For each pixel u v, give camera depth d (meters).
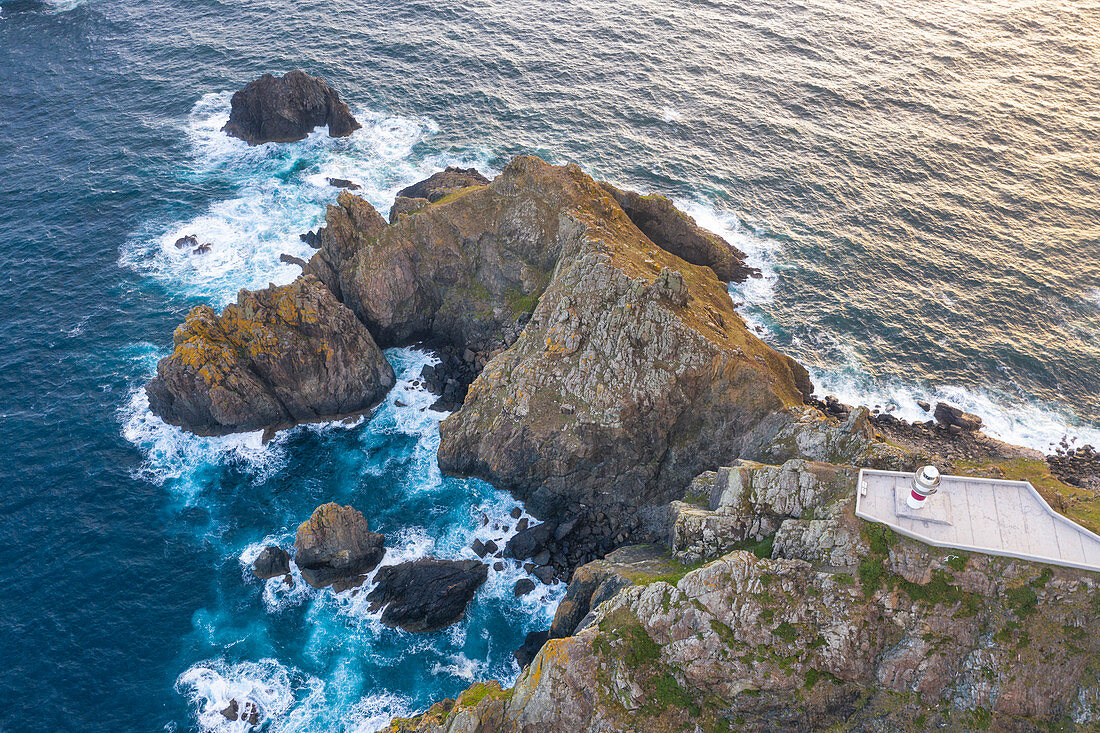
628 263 71.94
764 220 98.50
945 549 48.94
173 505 68.25
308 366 74.19
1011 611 46.69
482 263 82.38
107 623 59.50
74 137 106.62
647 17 136.75
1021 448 73.44
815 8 142.75
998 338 85.12
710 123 113.81
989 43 134.75
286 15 133.12
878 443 57.75
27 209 94.81
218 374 70.81
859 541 49.94
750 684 47.38
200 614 61.00
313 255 88.62
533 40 129.12
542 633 60.94
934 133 113.31
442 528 68.50
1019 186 104.50
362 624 61.56
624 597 52.22
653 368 66.19
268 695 56.66
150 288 86.31
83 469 69.75
